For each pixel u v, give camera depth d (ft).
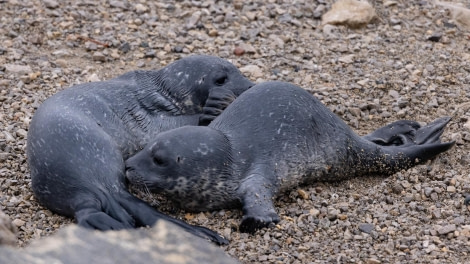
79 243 71.36
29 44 138.21
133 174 93.45
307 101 100.01
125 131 101.76
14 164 104.01
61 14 147.13
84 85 104.73
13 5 148.77
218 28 145.79
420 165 104.27
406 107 121.90
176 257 72.38
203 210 95.09
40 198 94.17
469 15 149.89
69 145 93.20
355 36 143.95
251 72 131.44
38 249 69.87
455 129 115.03
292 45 141.08
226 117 98.84
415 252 85.46
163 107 106.93
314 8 152.66
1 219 77.66
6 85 124.16
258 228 88.53
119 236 74.28
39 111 99.14
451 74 131.34
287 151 95.96
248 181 93.09
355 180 103.50
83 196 90.22
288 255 84.84
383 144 109.60
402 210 93.76
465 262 83.61
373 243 87.45
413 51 139.54
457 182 99.66
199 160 92.89
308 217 91.45
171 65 109.81
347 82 129.18
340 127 101.35
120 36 142.00
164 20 148.05
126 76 109.29
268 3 153.69
